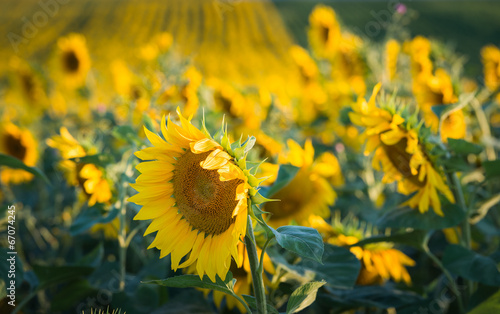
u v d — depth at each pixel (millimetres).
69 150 2971
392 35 5254
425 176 2535
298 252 1605
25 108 6215
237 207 1599
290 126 4758
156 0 48281
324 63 5945
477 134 3980
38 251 4426
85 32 35969
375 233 3369
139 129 3146
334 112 4953
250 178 1648
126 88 4125
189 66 3643
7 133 4418
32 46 31031
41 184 4930
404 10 5211
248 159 2836
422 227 2457
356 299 2568
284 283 2451
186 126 1786
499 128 4496
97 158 2811
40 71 6238
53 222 4773
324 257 2361
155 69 3936
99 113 5977
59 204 4781
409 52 4309
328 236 2832
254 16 42031
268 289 2504
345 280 2238
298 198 3152
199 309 2432
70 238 4219
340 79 5309
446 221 2451
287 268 2266
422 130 2404
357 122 2543
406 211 2582
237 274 2549
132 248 3631
